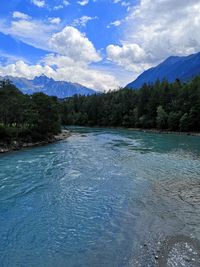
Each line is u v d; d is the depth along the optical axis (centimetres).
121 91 16425
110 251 1482
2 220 1875
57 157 4281
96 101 15938
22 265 1366
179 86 12038
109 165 3684
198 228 1744
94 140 7062
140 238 1619
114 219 1902
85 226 1792
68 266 1355
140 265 1342
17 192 2477
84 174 3173
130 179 2955
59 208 2106
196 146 5747
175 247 1503
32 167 3500
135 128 12456
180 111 10362
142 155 4506
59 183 2788
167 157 4303
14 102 6475
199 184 2759
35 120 6316
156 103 11812
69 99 19550
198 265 1329
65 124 16400
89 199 2316
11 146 5128
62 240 1608
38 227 1775
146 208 2105
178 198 2333
